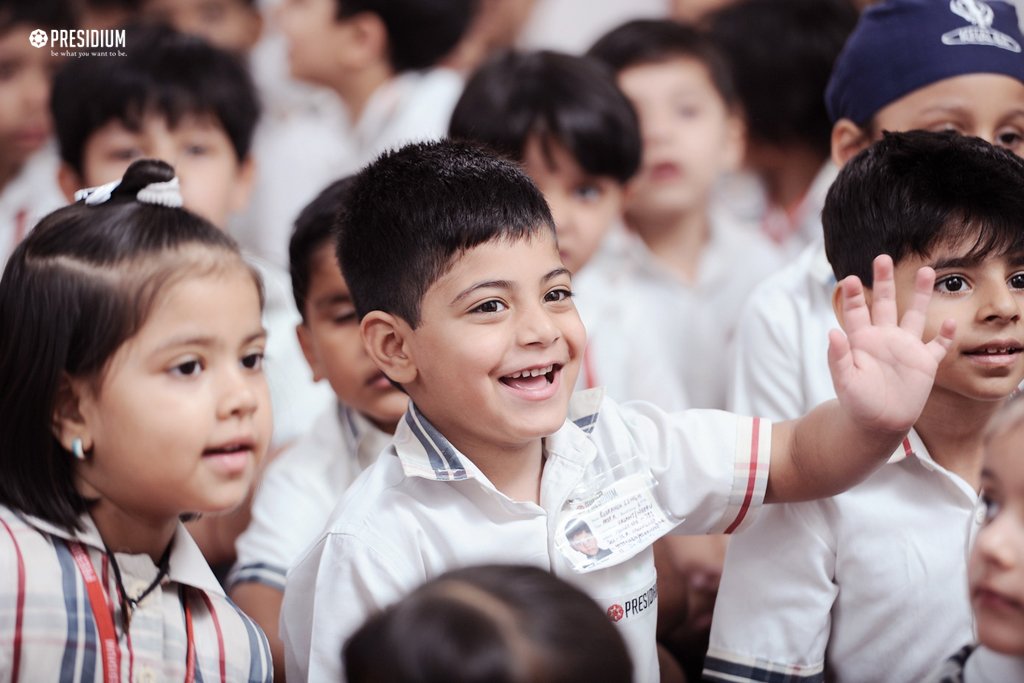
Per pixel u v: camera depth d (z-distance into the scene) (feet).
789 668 5.12
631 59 9.08
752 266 9.25
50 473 4.32
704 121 9.05
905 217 4.92
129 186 4.75
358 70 10.88
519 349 4.46
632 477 4.90
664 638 6.42
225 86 8.34
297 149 10.94
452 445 4.69
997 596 3.85
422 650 3.28
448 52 11.08
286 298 8.26
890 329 4.47
